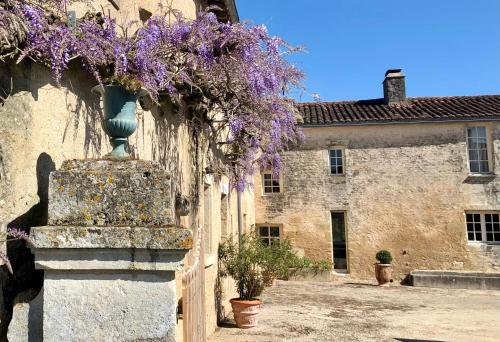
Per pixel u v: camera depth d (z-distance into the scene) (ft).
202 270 16.03
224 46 14.96
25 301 7.48
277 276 28.76
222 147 29.58
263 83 17.78
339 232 53.01
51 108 9.45
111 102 9.20
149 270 7.10
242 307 26.55
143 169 7.67
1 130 7.90
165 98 16.31
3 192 7.85
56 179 7.48
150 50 11.58
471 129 51.60
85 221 7.29
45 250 7.09
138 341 7.03
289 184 53.42
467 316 32.42
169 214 7.41
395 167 51.72
